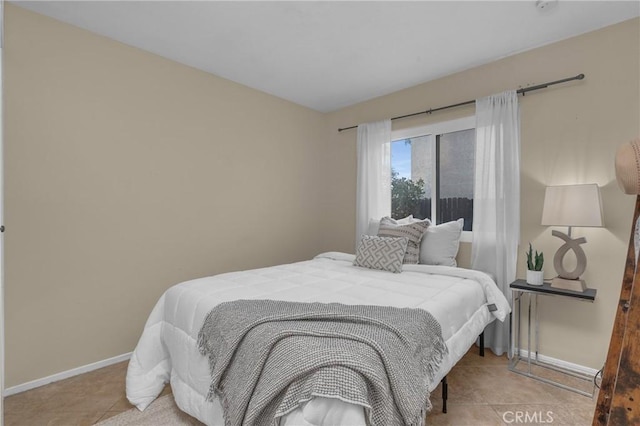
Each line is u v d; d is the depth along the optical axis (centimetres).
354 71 290
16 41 197
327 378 99
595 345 217
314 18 212
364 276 231
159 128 262
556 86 235
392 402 106
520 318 247
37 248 206
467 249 282
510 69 258
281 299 172
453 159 298
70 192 218
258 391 108
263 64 278
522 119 251
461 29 223
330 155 400
